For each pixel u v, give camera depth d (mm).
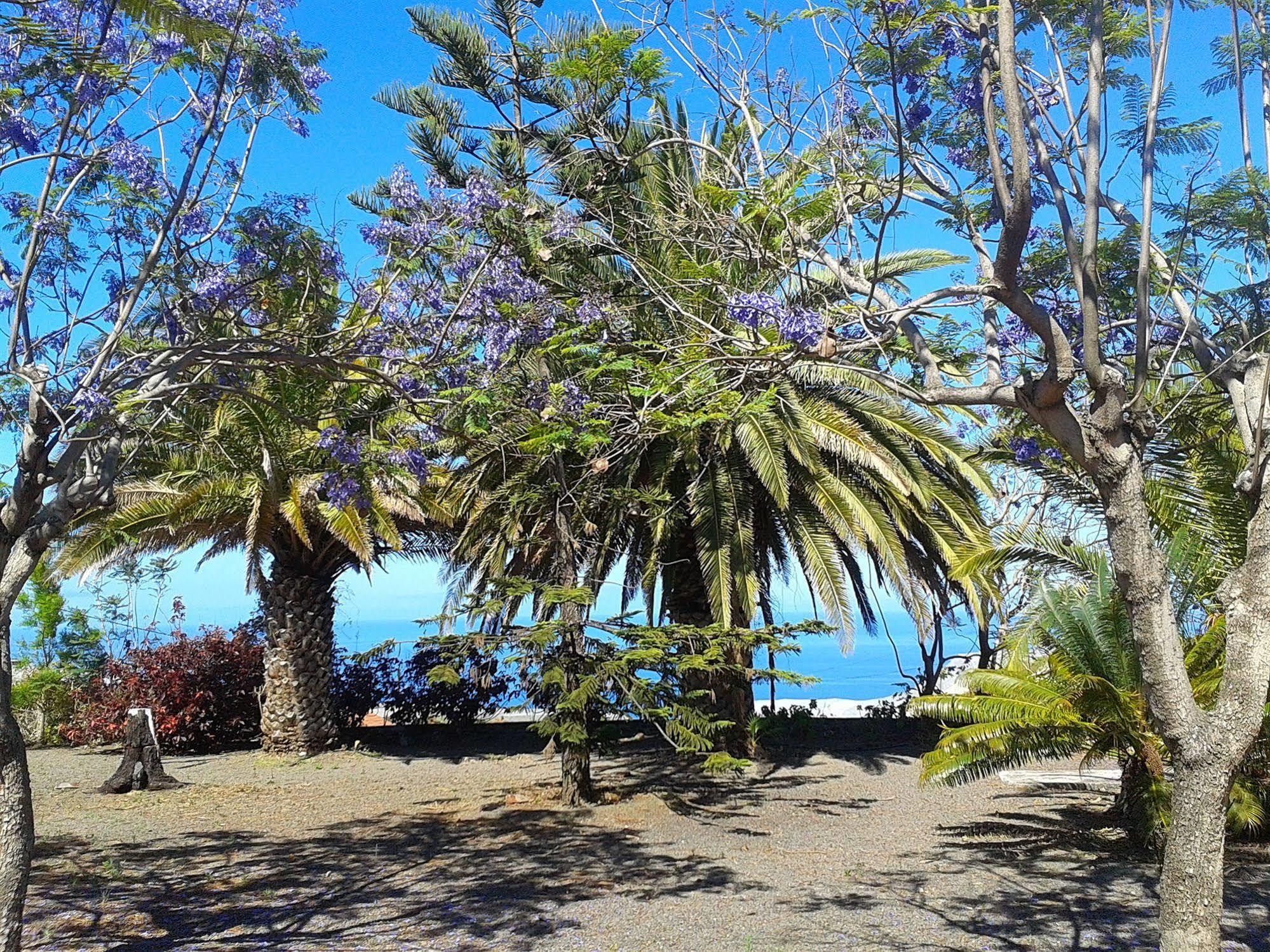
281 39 6293
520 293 7602
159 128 6254
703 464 12000
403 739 17031
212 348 5961
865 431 12180
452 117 9883
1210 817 3426
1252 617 3438
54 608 17922
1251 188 4527
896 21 4828
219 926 6391
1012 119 3766
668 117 8430
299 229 6723
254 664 16828
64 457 5234
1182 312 4340
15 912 4660
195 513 13555
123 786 12133
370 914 6672
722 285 5941
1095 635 8852
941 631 17703
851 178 5867
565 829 9617
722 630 10391
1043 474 9781
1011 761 9008
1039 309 3887
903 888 7227
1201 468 8570
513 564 14305
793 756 14312
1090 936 5973
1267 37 4582
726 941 5984
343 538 12609
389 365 7246
